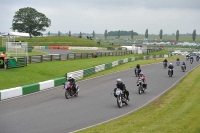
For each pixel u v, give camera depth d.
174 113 20.70
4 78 34.91
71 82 27.73
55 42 127.69
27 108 22.36
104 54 77.12
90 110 22.28
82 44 126.56
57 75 42.75
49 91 30.92
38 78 38.75
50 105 23.72
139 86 30.30
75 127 17.33
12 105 23.48
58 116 20.02
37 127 17.08
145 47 109.88
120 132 15.94
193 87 33.97
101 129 16.67
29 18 161.62
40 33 163.75
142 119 19.16
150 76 45.47
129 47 126.31
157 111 21.73
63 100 26.05
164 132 15.75
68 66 50.69
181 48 167.88
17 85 33.03
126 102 24.50
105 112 21.70
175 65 64.31
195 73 48.88
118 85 24.12
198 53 103.12
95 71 49.06
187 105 23.69
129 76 44.91
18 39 126.50
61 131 16.39
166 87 34.66
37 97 27.31
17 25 160.38
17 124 17.62
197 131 15.77
